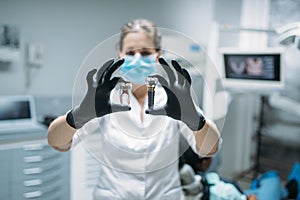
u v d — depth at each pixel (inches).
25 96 83.5
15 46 85.0
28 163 71.4
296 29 52.1
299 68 99.0
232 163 118.2
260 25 110.7
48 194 73.9
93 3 97.4
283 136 107.4
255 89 77.5
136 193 35.4
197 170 60.1
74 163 72.2
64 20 93.0
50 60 92.0
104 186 37.2
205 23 113.7
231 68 77.2
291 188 76.2
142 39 30.3
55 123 29.8
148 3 108.1
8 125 77.8
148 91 28.9
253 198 65.4
